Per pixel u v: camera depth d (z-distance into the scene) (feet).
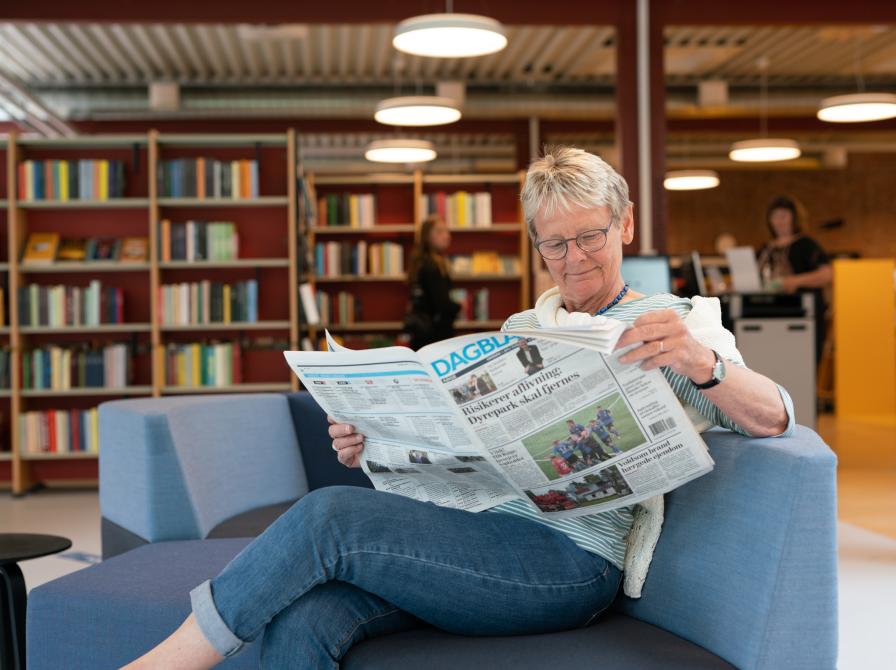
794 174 53.06
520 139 42.57
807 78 39.60
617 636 4.85
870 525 14.28
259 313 21.17
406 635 5.01
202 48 34.19
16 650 6.85
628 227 5.62
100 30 30.91
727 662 4.47
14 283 20.10
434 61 36.04
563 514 5.04
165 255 20.40
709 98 38.58
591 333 4.08
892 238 52.65
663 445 4.58
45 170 20.34
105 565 6.54
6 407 20.79
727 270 38.96
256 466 8.57
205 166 20.47
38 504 18.30
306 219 23.22
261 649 4.90
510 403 4.58
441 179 28.76
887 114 26.25
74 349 20.49
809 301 21.65
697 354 4.47
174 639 4.72
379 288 28.91
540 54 35.81
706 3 23.72
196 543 7.15
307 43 32.60
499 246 29.09
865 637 9.20
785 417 4.73
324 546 4.74
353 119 41.96
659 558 5.09
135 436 7.55
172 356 20.62
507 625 4.94
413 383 4.70
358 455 5.64
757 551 4.41
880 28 31.71
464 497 5.41
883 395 32.30
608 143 51.85
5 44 32.35
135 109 37.09
